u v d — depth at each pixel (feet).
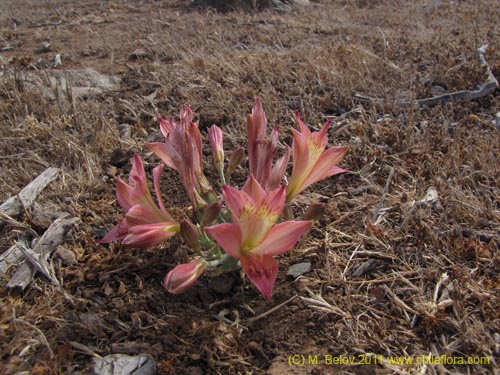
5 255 1.01
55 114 1.60
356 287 0.96
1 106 1.62
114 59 2.25
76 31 2.88
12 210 1.14
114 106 1.69
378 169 1.30
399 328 0.87
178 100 1.69
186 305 0.92
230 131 1.46
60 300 0.92
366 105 1.64
